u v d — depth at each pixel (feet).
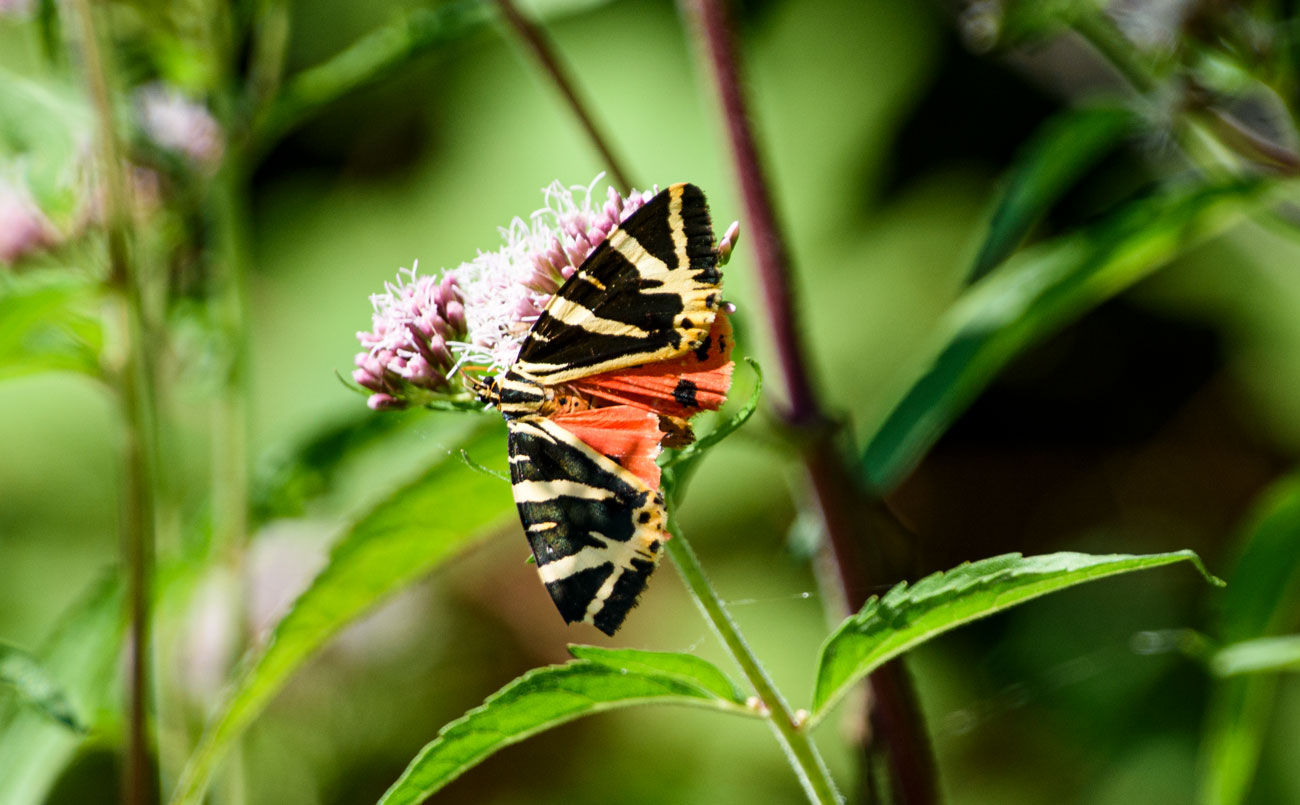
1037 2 2.32
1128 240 2.23
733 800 3.23
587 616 2.04
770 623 3.41
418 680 3.16
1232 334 3.74
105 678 2.31
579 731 3.38
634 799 3.26
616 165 2.30
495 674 3.30
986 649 3.33
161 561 2.35
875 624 2.03
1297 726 3.07
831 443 2.22
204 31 2.42
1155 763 3.08
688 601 3.50
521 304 2.13
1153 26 2.29
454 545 2.15
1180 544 3.62
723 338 2.06
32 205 2.33
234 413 2.40
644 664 2.05
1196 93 2.29
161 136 2.43
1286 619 2.30
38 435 3.51
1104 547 3.71
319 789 3.02
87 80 2.31
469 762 2.06
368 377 2.13
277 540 2.76
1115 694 3.18
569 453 2.05
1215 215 2.27
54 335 2.30
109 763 3.08
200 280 2.44
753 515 3.54
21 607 3.38
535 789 3.35
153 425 2.36
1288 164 2.27
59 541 3.47
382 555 2.13
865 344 3.74
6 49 3.18
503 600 3.36
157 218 2.43
